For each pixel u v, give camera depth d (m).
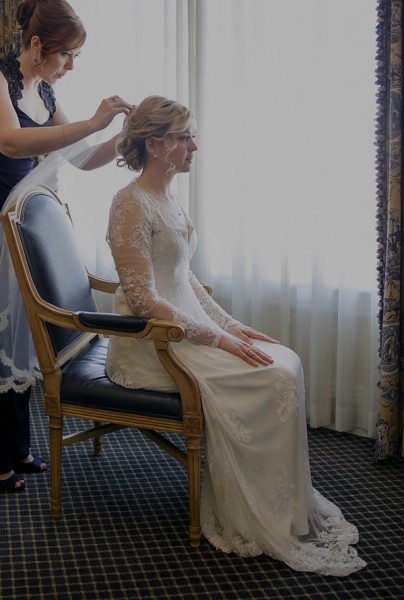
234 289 3.50
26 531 2.43
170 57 3.55
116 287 2.92
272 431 2.27
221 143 3.49
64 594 2.09
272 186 3.37
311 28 3.14
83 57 3.81
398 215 2.83
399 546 2.36
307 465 2.35
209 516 2.40
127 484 2.78
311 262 3.30
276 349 2.49
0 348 2.57
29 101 2.61
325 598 2.09
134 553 2.30
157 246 2.37
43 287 2.41
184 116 2.35
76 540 2.38
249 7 3.29
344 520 2.48
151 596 2.08
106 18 3.72
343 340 3.23
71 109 3.88
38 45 2.50
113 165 3.84
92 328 2.29
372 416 3.24
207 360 2.33
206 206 3.57
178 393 2.34
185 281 2.55
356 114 3.09
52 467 2.47
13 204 2.40
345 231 3.15
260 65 3.28
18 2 3.79
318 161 3.16
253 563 2.25
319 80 3.12
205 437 2.32
